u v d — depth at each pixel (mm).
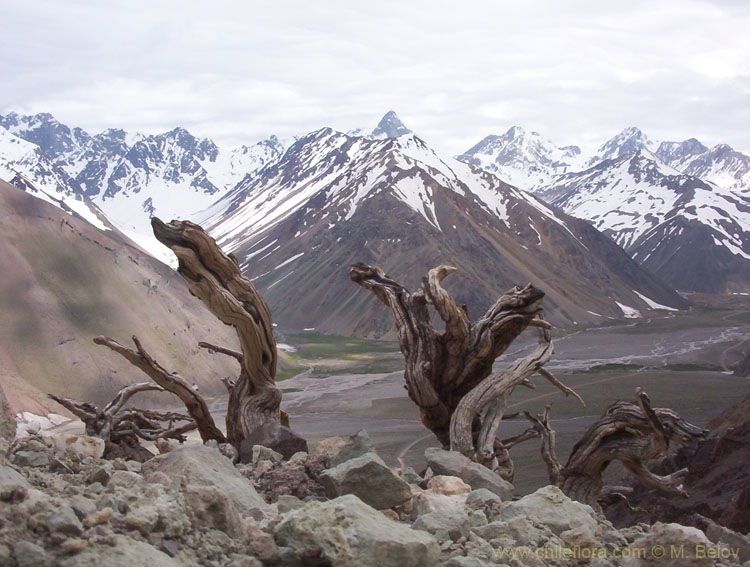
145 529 5184
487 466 13773
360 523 5762
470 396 14031
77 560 4578
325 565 5535
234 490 7305
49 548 4656
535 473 46562
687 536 6453
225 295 13227
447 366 14430
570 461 13891
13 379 74250
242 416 13875
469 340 14305
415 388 14477
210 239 12906
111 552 4738
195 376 97312
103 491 6137
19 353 80938
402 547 5598
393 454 57438
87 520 4996
